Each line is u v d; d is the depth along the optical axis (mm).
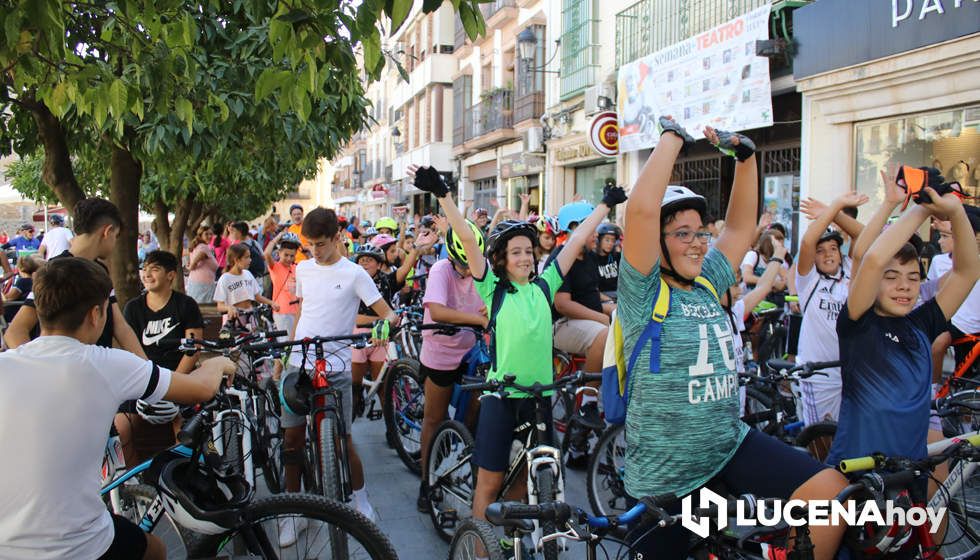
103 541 2352
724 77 10438
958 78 7496
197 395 2594
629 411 2557
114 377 2334
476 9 2779
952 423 3945
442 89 26172
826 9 8883
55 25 3426
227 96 5527
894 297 2967
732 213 2826
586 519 2393
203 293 9562
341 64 3215
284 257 7793
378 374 6066
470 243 3445
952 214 2885
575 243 3701
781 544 2287
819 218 4184
